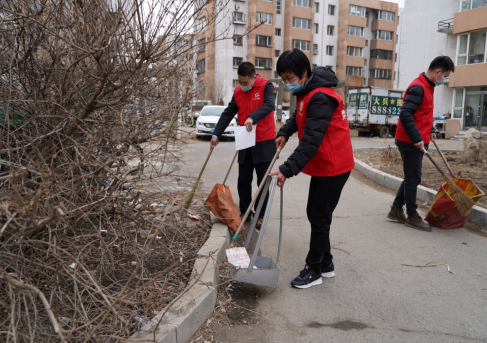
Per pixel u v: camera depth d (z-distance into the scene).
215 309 2.64
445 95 25.33
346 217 5.01
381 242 4.09
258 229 4.30
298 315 2.65
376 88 20.73
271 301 2.84
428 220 4.65
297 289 3.03
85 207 2.01
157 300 2.38
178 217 4.05
